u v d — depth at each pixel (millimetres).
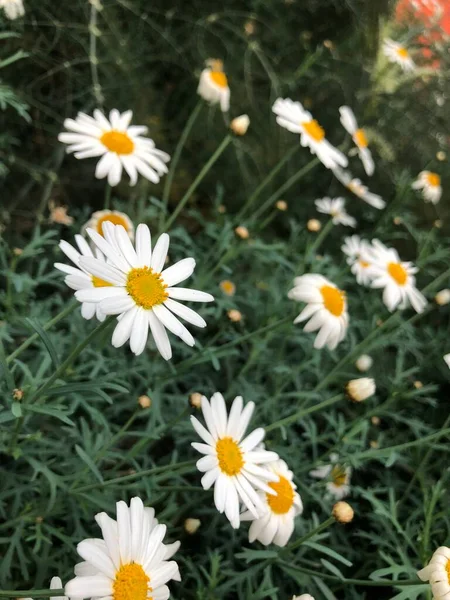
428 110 448
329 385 335
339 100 445
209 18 390
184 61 387
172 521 225
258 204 420
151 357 289
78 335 249
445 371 343
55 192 351
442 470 282
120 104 373
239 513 181
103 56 358
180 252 346
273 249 313
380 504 231
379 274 284
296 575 214
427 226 442
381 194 448
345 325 239
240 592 209
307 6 420
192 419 174
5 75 327
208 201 416
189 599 228
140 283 141
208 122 398
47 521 212
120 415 274
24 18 318
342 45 433
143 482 202
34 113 341
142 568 137
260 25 420
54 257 316
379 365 340
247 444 183
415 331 368
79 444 238
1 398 180
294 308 243
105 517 134
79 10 343
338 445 233
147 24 383
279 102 301
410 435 331
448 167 429
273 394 301
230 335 302
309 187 442
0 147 309
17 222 336
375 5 426
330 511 239
